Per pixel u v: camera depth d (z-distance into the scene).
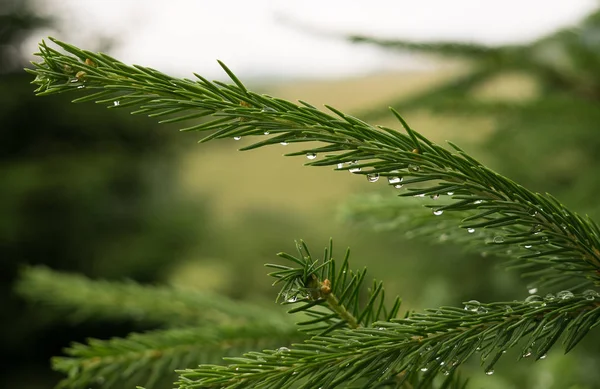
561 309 0.49
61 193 2.79
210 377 0.48
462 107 1.00
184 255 3.05
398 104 1.00
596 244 0.49
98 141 3.15
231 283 3.13
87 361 0.58
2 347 2.71
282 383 0.48
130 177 3.14
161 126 3.18
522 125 1.09
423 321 0.49
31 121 2.98
